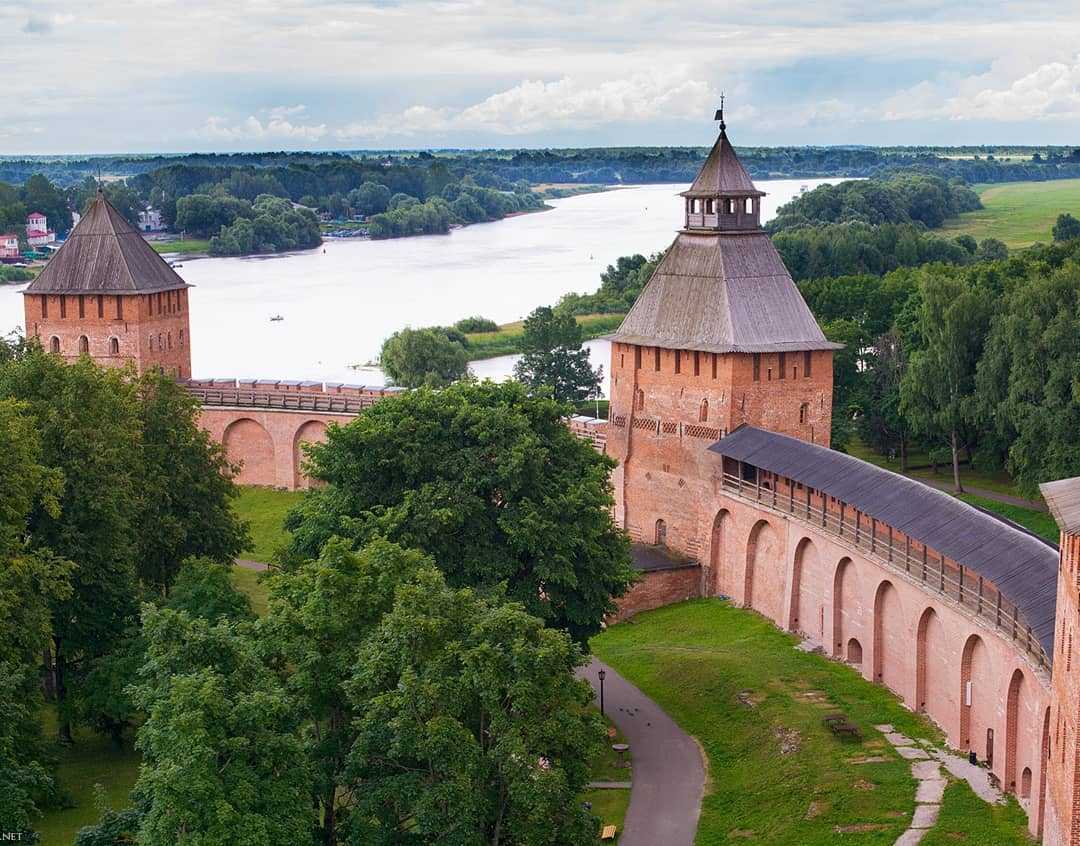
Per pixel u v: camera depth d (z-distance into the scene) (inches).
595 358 7470.5
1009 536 2605.8
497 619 2142.0
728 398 3698.3
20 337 4495.6
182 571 2923.2
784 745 2738.7
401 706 2052.2
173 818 1920.5
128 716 2802.7
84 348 4985.2
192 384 5103.3
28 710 2576.3
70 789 2723.9
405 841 2106.3
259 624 2239.2
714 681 3100.4
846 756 2637.8
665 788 2694.4
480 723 2166.6
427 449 2915.8
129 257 5002.5
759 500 3570.4
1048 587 2343.8
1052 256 5738.2
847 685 3024.1
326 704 2226.9
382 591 2252.7
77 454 2987.2
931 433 4630.9
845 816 2421.3
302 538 2893.7
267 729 2027.6
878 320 5600.4
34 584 2819.9
